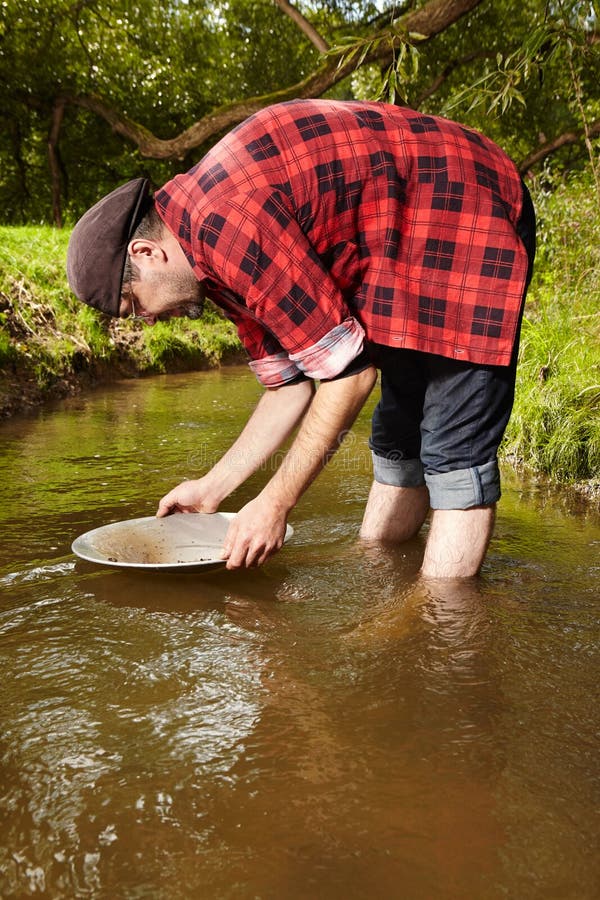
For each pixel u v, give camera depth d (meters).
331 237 1.62
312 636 1.72
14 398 4.90
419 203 1.70
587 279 4.81
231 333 8.21
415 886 0.97
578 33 3.14
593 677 1.52
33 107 14.35
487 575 2.12
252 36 15.52
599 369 3.74
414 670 1.55
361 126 1.67
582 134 10.27
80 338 6.14
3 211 16.69
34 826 1.08
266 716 1.37
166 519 2.30
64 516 2.66
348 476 3.30
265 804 1.13
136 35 14.57
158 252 1.64
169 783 1.18
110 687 1.48
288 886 0.97
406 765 1.22
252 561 1.85
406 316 1.71
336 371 1.62
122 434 4.11
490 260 1.73
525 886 0.97
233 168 1.54
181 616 1.83
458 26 12.36
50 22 13.39
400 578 2.12
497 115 3.26
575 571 2.17
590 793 1.16
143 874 0.99
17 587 2.01
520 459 3.68
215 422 4.49
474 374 1.86
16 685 1.49
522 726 1.34
